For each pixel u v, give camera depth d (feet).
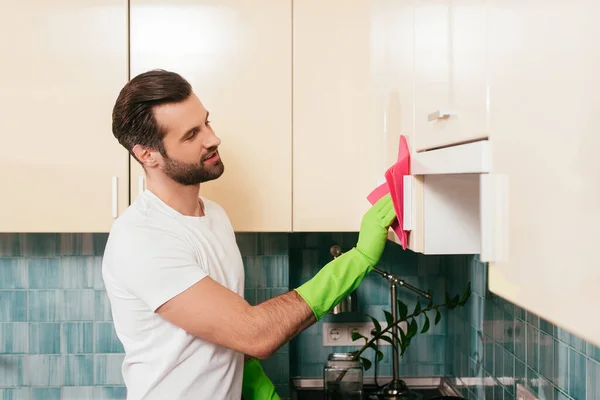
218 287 4.34
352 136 5.74
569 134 1.47
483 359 5.92
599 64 1.34
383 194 4.53
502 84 1.96
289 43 5.70
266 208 5.73
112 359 6.82
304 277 7.04
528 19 1.72
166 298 4.33
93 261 6.80
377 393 6.49
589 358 3.86
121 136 4.70
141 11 5.62
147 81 4.55
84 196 5.61
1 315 6.78
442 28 3.01
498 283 1.95
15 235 6.75
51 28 5.57
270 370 6.70
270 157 5.71
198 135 4.62
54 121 5.58
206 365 4.68
